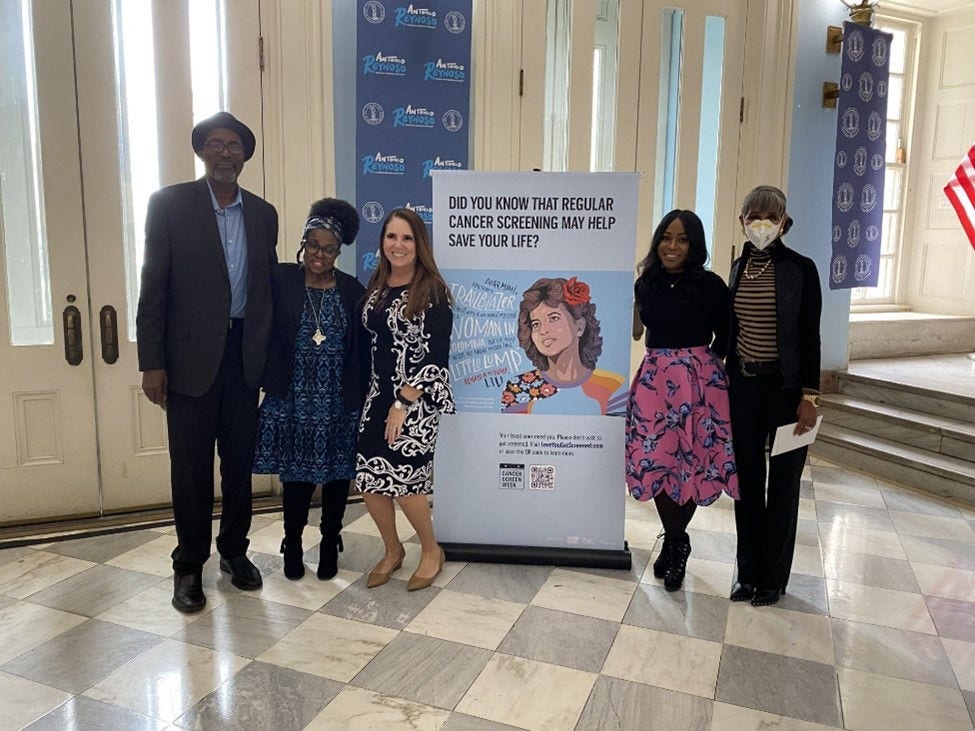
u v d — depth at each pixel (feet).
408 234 8.53
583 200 9.27
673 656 7.72
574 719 6.66
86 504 11.26
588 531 9.87
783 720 6.71
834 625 8.43
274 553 10.17
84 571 9.51
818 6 15.65
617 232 9.30
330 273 8.93
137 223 11.13
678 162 14.70
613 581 9.45
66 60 10.39
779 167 15.61
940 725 6.68
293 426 8.73
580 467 9.76
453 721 6.60
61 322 10.78
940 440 13.76
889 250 20.36
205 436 8.46
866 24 15.43
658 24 14.08
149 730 6.41
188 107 11.14
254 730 6.44
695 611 8.69
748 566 8.93
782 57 15.21
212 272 8.21
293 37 11.50
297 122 11.67
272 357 8.64
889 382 15.56
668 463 8.77
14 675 7.20
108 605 8.63
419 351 8.56
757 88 15.11
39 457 10.93
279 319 8.66
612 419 9.64
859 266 16.28
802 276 8.22
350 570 9.64
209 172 8.25
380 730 6.46
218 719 6.57
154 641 7.84
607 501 9.79
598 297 9.44
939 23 19.39
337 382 8.79
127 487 11.48
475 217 9.39
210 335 8.23
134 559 9.89
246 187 11.57
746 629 8.30
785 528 8.68
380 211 12.29
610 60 13.93
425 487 8.88
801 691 7.15
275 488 12.40
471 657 7.63
